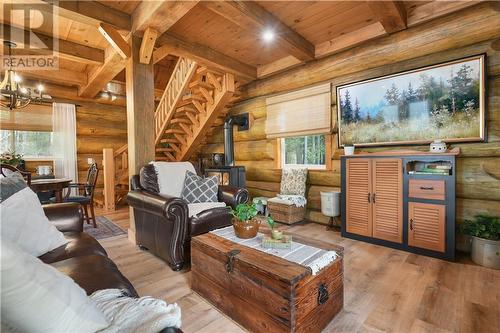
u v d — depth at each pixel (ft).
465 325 4.99
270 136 14.79
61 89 16.76
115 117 19.15
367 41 10.46
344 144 11.53
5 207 4.40
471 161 8.53
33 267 1.85
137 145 9.94
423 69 9.21
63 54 11.35
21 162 13.07
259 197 14.96
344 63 11.26
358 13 9.29
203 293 5.96
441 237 8.13
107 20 8.98
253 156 16.03
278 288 4.27
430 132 9.15
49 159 16.79
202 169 18.22
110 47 11.65
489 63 8.12
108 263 4.46
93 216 12.37
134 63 9.78
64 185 11.72
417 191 8.57
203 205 8.78
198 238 6.12
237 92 15.76
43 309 1.81
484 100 8.11
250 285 4.74
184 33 10.79
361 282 6.72
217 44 11.80
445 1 8.46
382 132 10.32
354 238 10.19
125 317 2.33
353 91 11.11
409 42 9.42
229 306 5.23
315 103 12.58
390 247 9.21
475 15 8.11
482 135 8.18
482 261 7.59
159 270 7.56
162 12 8.23
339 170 12.00
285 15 9.35
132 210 10.17
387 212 9.27
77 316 1.99
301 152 14.21
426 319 5.19
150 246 8.55
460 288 6.35
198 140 17.20
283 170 13.83
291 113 13.64
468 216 8.56
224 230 6.70
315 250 5.26
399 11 8.52
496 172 8.09
